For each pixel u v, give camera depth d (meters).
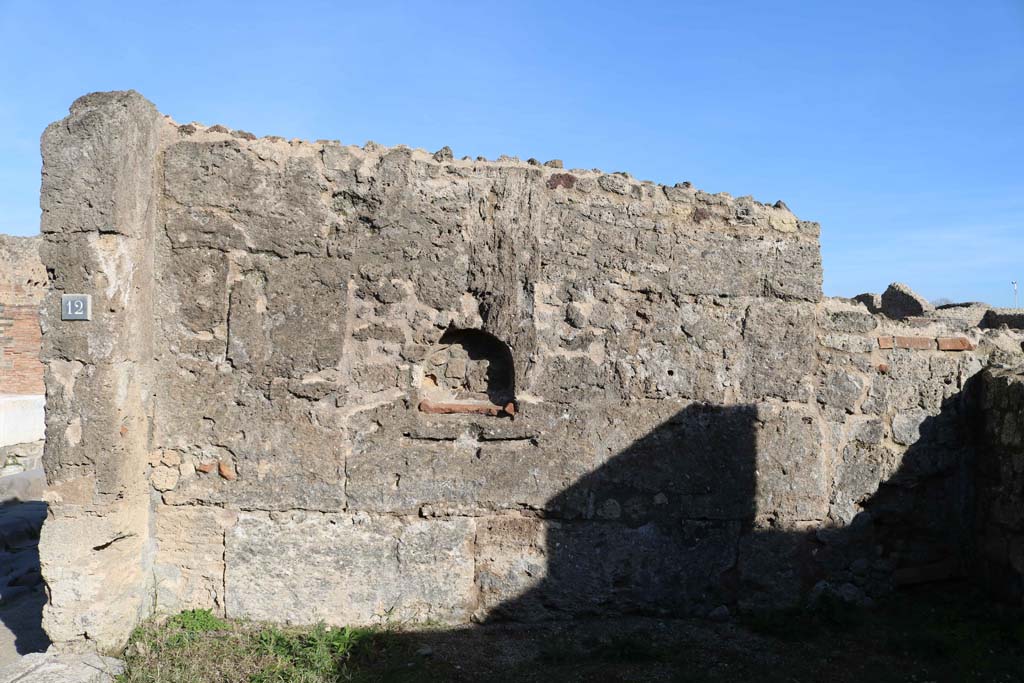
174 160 4.76
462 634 4.82
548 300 5.12
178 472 4.79
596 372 5.15
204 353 4.80
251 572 4.81
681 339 5.27
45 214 4.36
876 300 10.93
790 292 5.40
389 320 4.96
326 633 4.62
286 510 4.84
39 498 9.16
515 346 5.05
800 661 4.59
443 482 4.98
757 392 5.35
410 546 4.93
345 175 4.89
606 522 5.15
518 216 5.07
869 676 4.39
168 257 4.77
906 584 5.60
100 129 4.33
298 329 4.85
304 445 4.84
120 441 4.41
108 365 4.36
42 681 3.86
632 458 5.18
